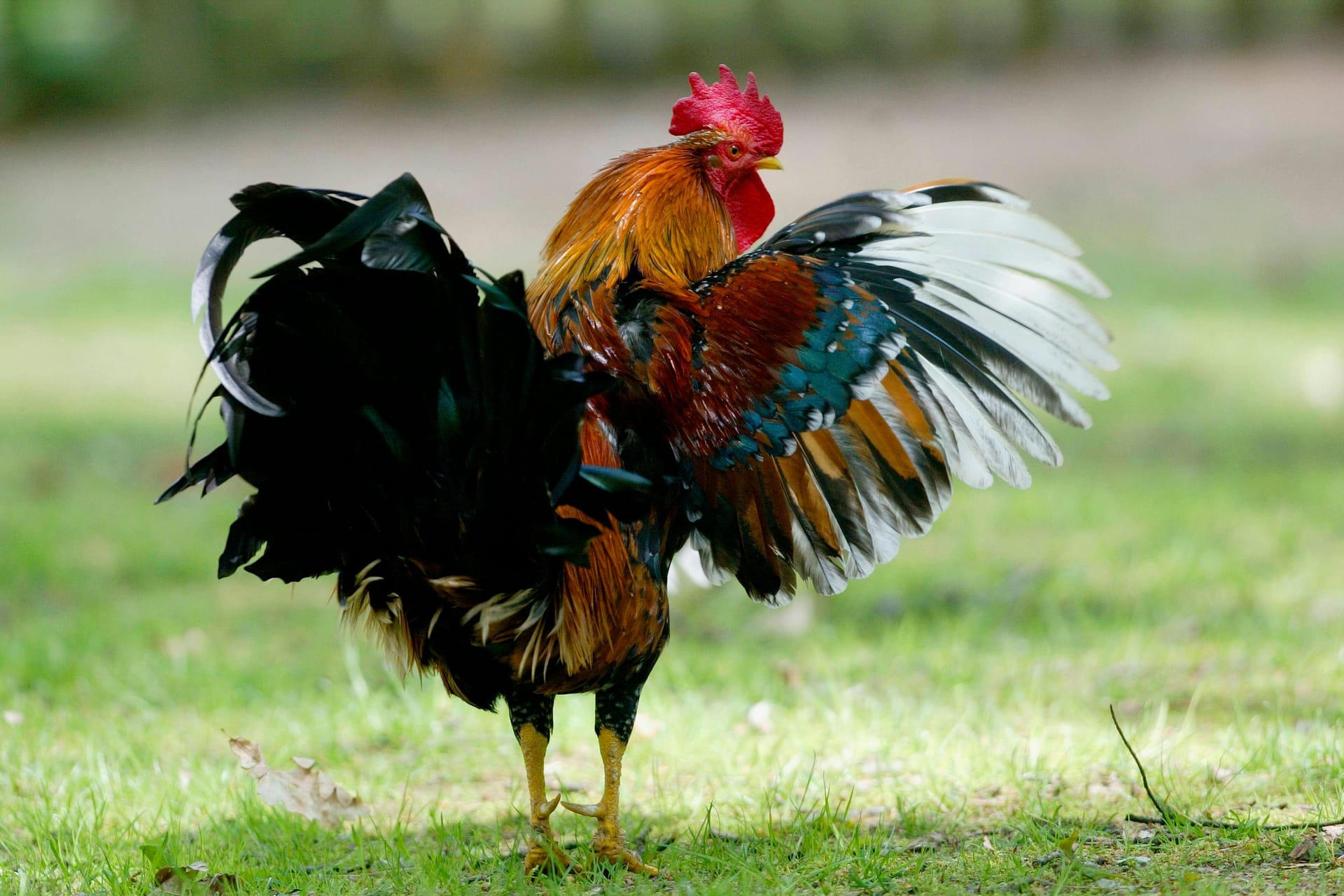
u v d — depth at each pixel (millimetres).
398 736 13242
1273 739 11500
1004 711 13203
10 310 37625
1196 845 9773
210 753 12906
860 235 10531
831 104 58594
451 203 47281
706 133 10617
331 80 67000
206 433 26344
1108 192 44875
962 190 10852
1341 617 15406
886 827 10594
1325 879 9000
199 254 44125
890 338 9539
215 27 66312
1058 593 16938
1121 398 26875
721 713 13391
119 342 34156
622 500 8555
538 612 8859
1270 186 44500
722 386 9562
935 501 10555
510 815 11281
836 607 17203
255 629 16938
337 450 8953
